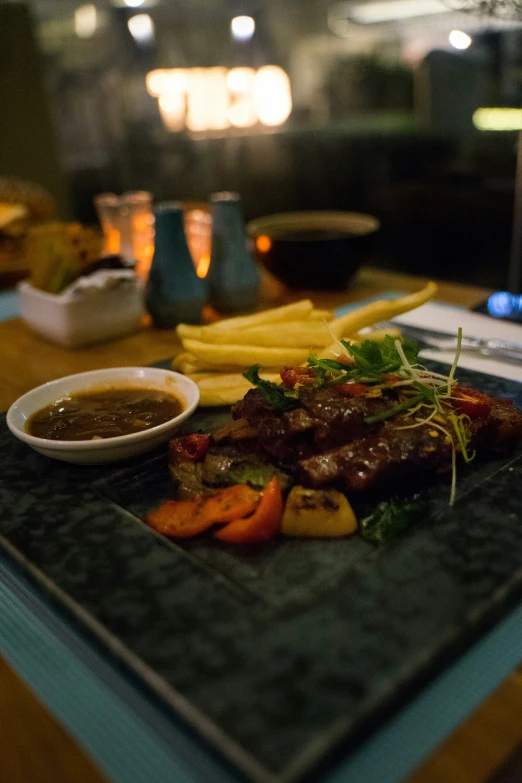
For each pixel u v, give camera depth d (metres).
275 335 0.48
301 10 1.45
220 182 1.59
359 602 0.29
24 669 0.28
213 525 0.35
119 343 0.60
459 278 1.15
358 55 1.35
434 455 0.36
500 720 0.25
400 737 0.24
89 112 1.65
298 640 0.27
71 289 0.57
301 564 0.32
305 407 0.38
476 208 1.09
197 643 0.27
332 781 0.23
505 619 0.29
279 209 1.48
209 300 0.63
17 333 0.63
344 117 1.40
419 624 0.27
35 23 1.19
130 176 1.71
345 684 0.25
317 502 0.34
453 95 1.11
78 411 0.43
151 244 0.70
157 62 1.62
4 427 0.45
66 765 0.24
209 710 0.24
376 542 0.33
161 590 0.30
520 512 0.35
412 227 1.20
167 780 0.23
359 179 1.30
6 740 0.25
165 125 1.68
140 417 0.42
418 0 1.10
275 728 0.23
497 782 0.23
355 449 0.36
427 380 0.39
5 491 0.38
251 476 0.37
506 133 1.03
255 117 1.62
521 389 0.46
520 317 0.58
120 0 1.47
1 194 0.79
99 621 0.29
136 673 0.26
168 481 0.39
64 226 0.61
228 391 0.45
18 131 1.22
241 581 0.31
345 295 0.67
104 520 0.36
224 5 1.53
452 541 0.33
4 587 0.34
